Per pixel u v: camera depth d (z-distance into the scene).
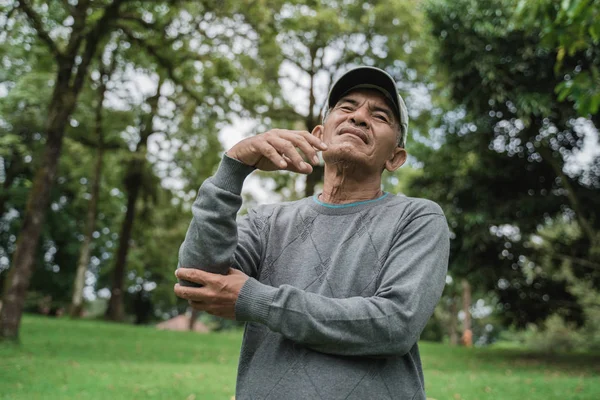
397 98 1.79
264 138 1.52
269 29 12.02
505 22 11.91
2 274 28.69
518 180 14.43
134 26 12.99
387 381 1.49
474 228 13.74
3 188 25.31
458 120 14.77
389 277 1.52
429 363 11.75
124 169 22.91
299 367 1.49
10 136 21.25
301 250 1.69
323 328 1.40
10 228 28.09
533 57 12.30
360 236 1.65
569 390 7.41
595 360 13.77
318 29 19.48
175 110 18.73
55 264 30.28
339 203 1.78
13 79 19.72
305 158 1.72
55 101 11.51
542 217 13.94
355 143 1.73
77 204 27.36
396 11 19.31
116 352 10.98
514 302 15.10
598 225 13.58
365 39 20.89
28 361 8.68
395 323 1.42
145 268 33.59
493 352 15.84
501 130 13.98
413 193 15.50
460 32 12.69
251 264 1.71
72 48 11.59
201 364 10.05
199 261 1.49
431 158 14.96
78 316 20.80
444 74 13.62
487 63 12.42
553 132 13.16
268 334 1.60
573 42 4.82
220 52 12.09
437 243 1.59
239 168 1.53
